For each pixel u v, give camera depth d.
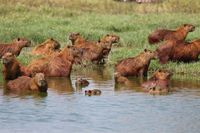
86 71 72.94
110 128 44.62
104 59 78.31
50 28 102.94
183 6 140.25
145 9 139.50
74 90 59.47
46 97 55.50
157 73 60.41
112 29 105.44
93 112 49.50
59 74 67.44
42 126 45.00
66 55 68.06
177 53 72.81
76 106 51.56
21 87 58.56
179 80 65.31
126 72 67.81
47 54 78.12
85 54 76.75
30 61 72.25
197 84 63.00
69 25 108.12
